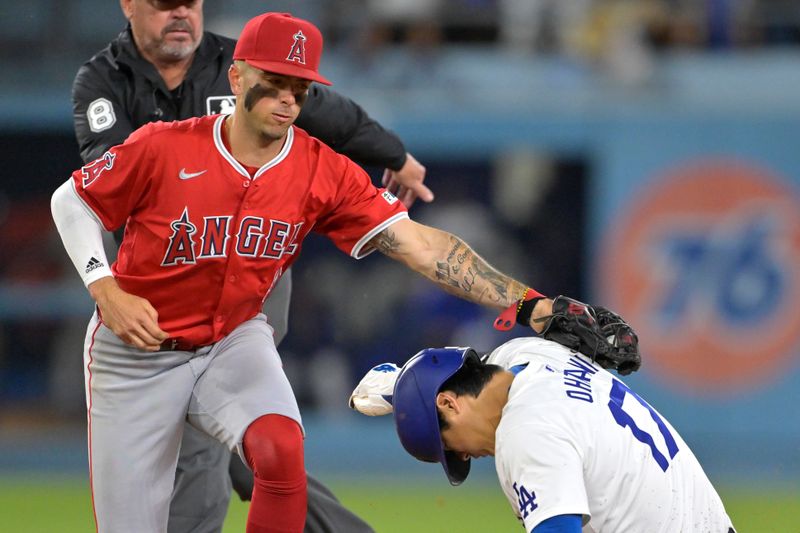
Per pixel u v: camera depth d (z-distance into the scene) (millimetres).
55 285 58219
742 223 53531
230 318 16891
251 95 15523
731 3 56906
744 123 53781
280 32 15320
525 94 55625
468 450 15039
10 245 59719
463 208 61531
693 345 53406
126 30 19406
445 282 17344
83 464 51906
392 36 57312
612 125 54750
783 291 52781
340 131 19953
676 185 54125
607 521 14367
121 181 15977
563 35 57062
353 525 21109
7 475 48969
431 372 14898
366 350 58719
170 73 19297
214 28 57438
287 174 16281
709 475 49844
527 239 61406
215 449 19875
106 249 19797
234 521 33875
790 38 57344
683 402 53250
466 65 56375
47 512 38219
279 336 20578
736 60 55938
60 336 59406
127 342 16047
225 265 16344
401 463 52438
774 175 53375
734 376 52969
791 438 52344
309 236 59375
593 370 15242
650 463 14523
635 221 54406
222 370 16750
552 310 16172
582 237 60875
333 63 56594
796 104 53750
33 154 60312
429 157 58375
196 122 16219
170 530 20203
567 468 13633
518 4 57188
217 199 16000
